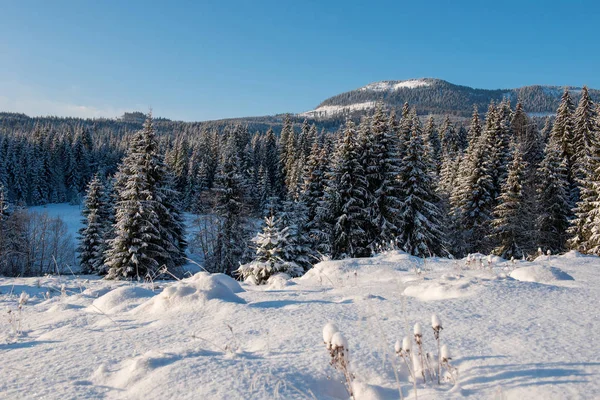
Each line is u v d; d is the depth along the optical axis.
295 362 3.02
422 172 27.08
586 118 35.19
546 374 2.62
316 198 30.81
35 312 5.82
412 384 2.72
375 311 4.63
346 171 26.73
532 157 42.03
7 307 6.53
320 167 31.66
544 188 31.36
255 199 54.34
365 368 2.96
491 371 2.76
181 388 2.54
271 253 16.84
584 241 25.95
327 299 5.47
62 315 5.23
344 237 26.17
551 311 4.42
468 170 33.94
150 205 25.98
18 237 38.22
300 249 23.83
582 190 26.53
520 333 3.62
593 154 26.92
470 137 53.56
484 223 31.50
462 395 2.40
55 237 41.59
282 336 3.74
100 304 5.71
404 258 10.73
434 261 10.62
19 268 38.19
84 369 3.06
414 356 3.05
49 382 2.79
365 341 3.52
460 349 3.27
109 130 185.00
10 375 2.94
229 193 33.47
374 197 26.91
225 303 4.87
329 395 2.65
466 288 5.51
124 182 27.83
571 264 9.73
